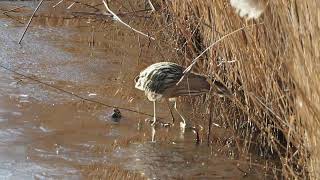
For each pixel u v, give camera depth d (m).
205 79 9.22
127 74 12.16
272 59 7.39
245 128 9.11
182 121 9.83
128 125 9.59
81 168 8.02
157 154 8.58
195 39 10.54
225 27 8.59
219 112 9.73
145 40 14.27
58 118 9.70
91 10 16.55
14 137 8.84
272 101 7.61
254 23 7.72
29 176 7.68
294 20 6.17
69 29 15.27
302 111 6.25
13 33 14.55
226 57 8.80
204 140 9.12
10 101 10.26
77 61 12.80
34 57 12.87
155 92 9.37
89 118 9.77
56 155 8.36
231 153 8.69
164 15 12.49
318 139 6.07
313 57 5.95
